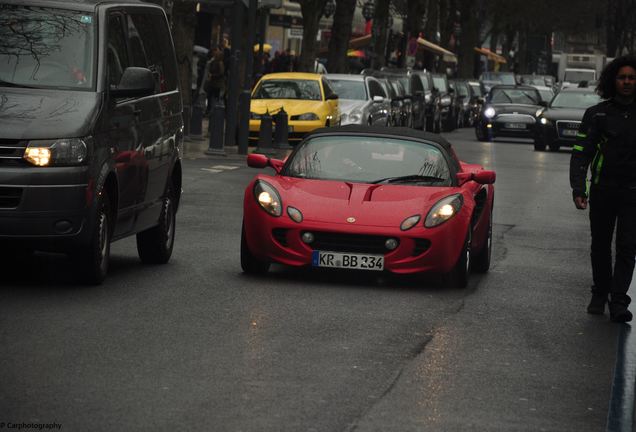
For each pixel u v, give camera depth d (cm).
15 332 1573
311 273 2216
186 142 5666
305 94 5831
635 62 1889
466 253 2133
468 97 11250
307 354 1516
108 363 1416
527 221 3419
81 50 2020
